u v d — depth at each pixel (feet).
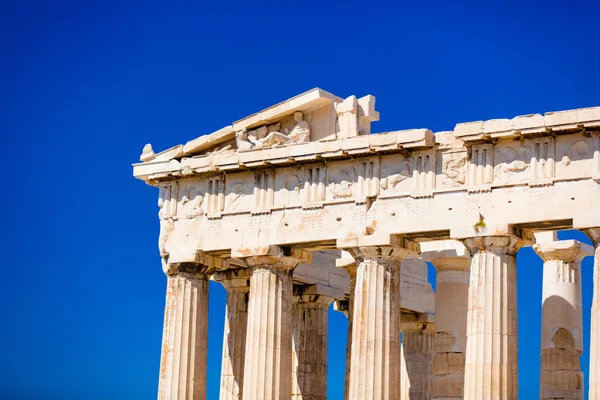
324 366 231.30
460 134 179.63
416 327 249.75
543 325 202.59
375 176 188.34
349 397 186.39
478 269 179.01
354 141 188.03
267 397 193.16
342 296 236.63
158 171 207.92
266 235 196.34
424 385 247.50
